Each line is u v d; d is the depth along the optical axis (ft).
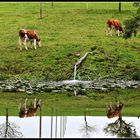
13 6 256.73
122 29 201.87
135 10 245.24
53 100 139.74
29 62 168.25
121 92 149.28
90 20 223.71
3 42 189.16
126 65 166.91
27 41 186.39
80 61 165.17
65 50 176.45
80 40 190.29
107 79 159.84
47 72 161.99
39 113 125.29
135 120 119.44
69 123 115.96
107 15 232.73
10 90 149.28
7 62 168.45
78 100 139.85
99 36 198.39
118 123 116.37
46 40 190.80
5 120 118.62
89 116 122.62
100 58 168.96
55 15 231.09
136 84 156.87
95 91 149.89
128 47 182.09
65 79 158.81
